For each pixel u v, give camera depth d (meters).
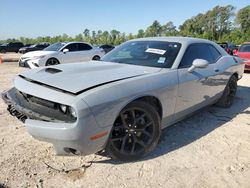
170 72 3.59
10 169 2.96
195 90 4.02
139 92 3.05
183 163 3.20
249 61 11.02
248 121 4.70
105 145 2.92
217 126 4.42
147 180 2.85
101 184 2.76
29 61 11.11
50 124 2.65
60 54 11.62
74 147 2.67
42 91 2.82
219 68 4.75
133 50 4.19
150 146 3.32
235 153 3.49
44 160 3.16
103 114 2.72
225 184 2.82
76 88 2.75
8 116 4.55
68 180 2.81
